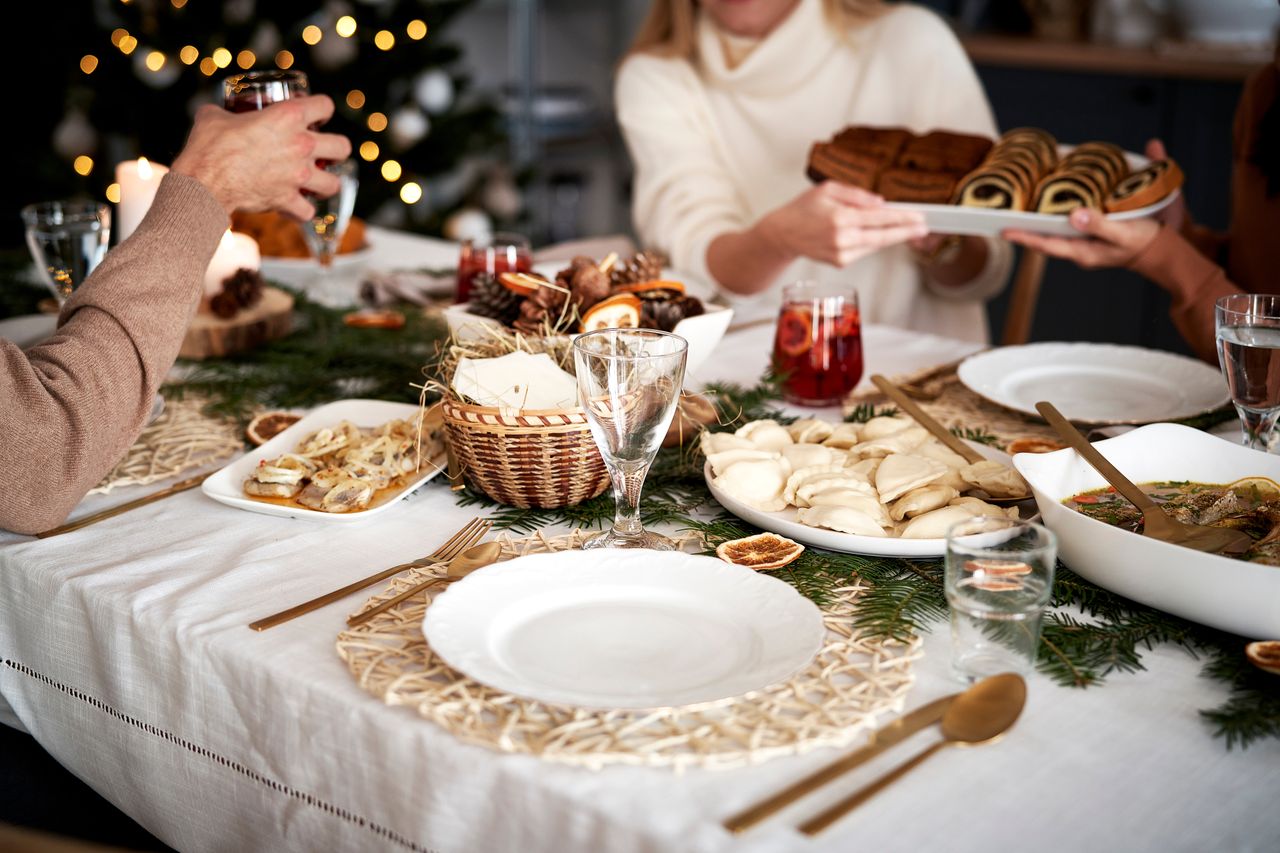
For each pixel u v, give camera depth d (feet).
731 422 3.32
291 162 3.36
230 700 2.43
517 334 3.23
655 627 2.33
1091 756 2.05
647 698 2.06
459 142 10.98
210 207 3.13
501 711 2.13
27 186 10.25
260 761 2.42
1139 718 2.17
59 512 2.93
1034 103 10.87
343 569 2.77
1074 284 10.88
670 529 2.97
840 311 3.89
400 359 4.42
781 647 2.20
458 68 15.53
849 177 5.24
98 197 10.58
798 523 2.78
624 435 2.60
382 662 2.32
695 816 1.87
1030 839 1.84
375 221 11.00
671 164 6.85
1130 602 2.60
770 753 2.00
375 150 9.90
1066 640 2.42
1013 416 3.81
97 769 2.87
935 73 6.70
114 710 2.73
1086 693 2.25
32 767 3.30
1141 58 10.20
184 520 3.07
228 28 10.13
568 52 15.79
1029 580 2.19
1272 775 2.02
